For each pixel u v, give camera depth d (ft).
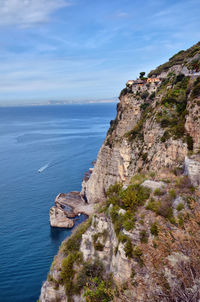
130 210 66.39
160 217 60.34
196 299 28.30
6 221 203.62
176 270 33.40
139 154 157.28
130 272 52.60
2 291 128.67
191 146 111.65
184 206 59.67
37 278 138.10
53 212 196.03
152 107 177.47
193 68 169.27
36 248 167.22
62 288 71.67
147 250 42.83
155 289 35.40
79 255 74.43
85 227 84.58
